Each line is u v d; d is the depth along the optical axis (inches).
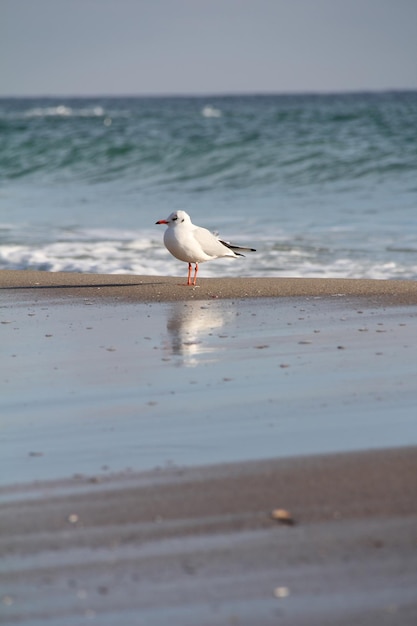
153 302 644.7
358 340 518.0
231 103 7613.2
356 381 435.5
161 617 234.7
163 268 824.3
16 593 248.2
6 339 542.0
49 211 1283.2
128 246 948.0
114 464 338.3
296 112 3363.7
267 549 267.1
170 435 368.2
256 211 1208.8
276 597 241.4
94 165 1815.9
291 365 468.8
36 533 282.4
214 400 413.1
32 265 854.5
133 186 1574.8
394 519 283.9
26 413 402.6
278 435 363.9
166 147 1819.6
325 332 540.4
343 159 1609.3
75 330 561.6
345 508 293.3
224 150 1776.6
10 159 1909.4
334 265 820.6
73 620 235.0
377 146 1718.8
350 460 333.4
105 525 286.5
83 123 3056.1
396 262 824.3
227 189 1470.2
